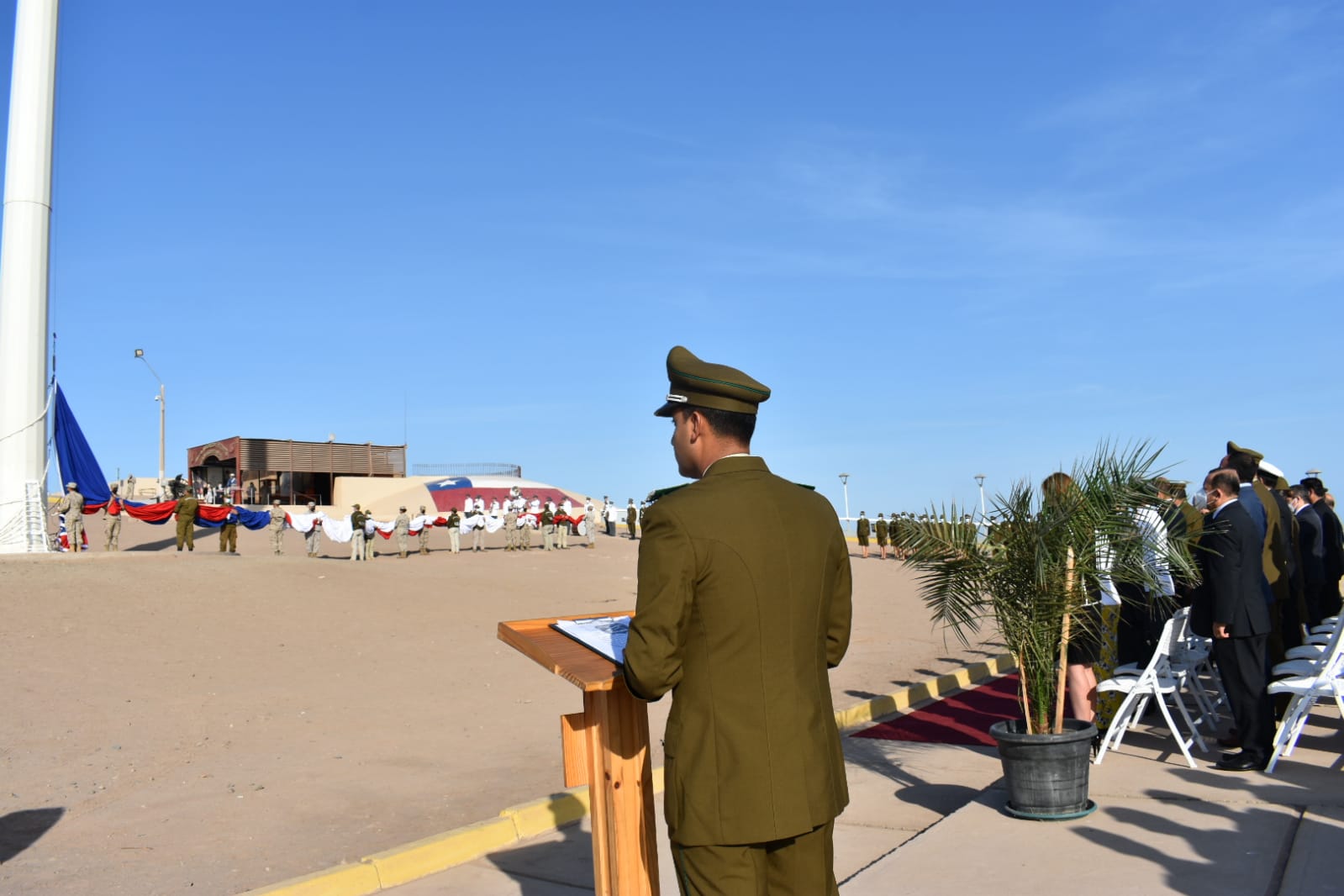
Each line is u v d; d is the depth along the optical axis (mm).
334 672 13117
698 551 2918
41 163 24125
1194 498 9711
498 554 34188
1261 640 6922
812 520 3160
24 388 23500
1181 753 7641
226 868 6008
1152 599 7918
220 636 14820
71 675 11898
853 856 5719
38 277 23969
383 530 32406
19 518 23156
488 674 13320
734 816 2883
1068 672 7316
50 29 24641
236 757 8930
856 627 19328
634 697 3043
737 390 3191
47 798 7641
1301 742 7793
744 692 2947
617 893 3395
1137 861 5246
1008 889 4957
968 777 7504
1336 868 4973
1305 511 10609
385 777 8227
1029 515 6199
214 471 56531
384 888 5582
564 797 6895
